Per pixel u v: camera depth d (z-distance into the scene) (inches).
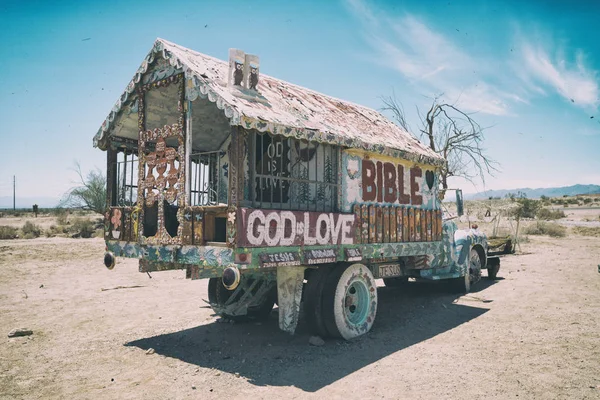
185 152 203.9
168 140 267.1
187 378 173.9
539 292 338.0
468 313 284.2
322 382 168.4
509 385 161.3
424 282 407.5
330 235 219.3
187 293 360.5
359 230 239.8
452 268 339.0
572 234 951.6
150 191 222.5
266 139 254.7
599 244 734.5
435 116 650.2
